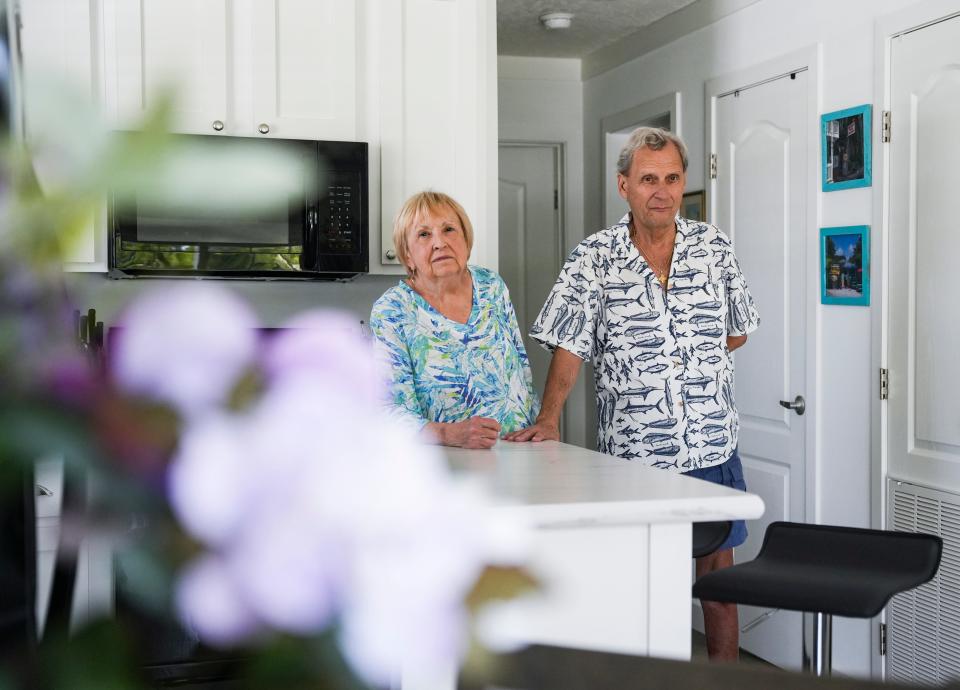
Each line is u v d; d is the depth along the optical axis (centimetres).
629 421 262
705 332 260
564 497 147
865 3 323
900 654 314
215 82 296
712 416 262
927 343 302
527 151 532
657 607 149
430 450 19
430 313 218
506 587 19
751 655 388
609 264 260
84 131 15
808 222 353
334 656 17
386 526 18
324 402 17
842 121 333
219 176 16
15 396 16
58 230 16
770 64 370
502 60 514
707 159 412
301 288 331
